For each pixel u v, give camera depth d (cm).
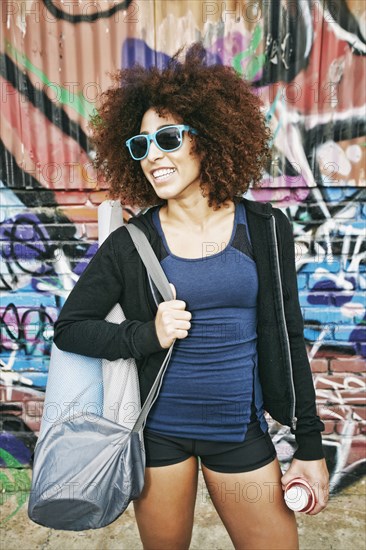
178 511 130
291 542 128
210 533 210
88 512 120
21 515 225
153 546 135
